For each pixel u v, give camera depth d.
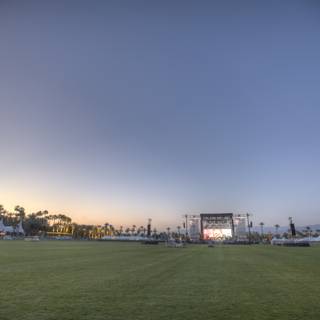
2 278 16.19
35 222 174.62
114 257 31.73
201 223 110.75
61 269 20.36
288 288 13.55
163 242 106.38
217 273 18.53
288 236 158.38
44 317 9.02
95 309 9.89
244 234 107.81
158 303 10.72
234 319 8.92
